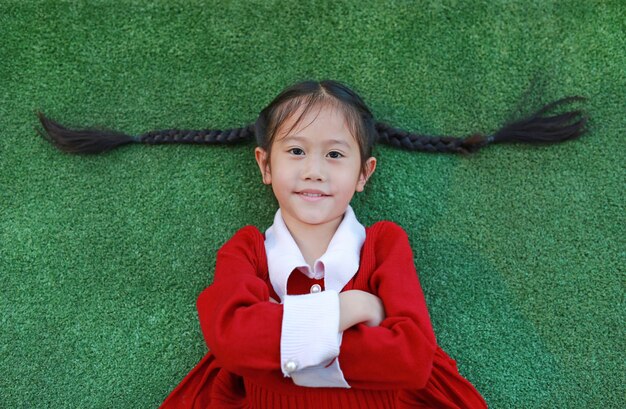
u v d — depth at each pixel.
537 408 1.15
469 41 1.29
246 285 0.88
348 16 1.30
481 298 1.20
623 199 1.23
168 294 1.21
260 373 0.85
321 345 0.79
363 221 1.24
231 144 1.26
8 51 1.29
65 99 1.28
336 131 0.99
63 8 1.30
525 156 1.25
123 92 1.28
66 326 1.20
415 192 1.25
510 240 1.23
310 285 0.98
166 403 1.07
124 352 1.19
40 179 1.25
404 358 0.82
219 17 1.30
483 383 1.16
